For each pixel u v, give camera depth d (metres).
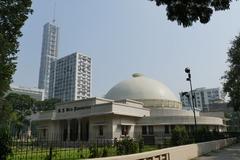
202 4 10.91
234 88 39.53
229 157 21.20
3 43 20.11
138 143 18.03
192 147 21.44
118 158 11.14
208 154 23.94
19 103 67.94
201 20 11.30
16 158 13.14
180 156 18.47
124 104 40.91
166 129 41.91
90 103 43.28
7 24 21.70
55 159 15.98
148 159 13.66
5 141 9.34
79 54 147.38
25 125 62.19
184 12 11.09
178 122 41.62
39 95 131.38
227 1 10.68
